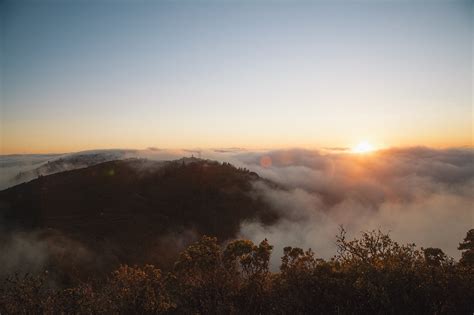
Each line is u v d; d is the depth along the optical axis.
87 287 10.84
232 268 11.02
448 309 7.88
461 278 8.35
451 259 9.25
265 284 10.38
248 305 9.84
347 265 9.64
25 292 9.68
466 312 7.93
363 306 8.39
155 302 10.13
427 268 8.69
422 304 8.04
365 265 8.86
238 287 10.50
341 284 8.97
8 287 9.80
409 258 8.91
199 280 10.79
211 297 10.50
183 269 11.15
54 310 9.62
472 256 9.79
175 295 10.73
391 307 7.83
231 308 9.56
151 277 11.07
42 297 9.91
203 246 11.50
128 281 10.70
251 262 11.20
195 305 10.35
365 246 9.78
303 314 8.79
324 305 8.80
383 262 8.95
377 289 8.05
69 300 9.93
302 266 9.92
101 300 10.28
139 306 10.09
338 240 10.29
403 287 8.12
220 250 11.59
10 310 9.23
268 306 9.66
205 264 10.95
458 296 8.09
